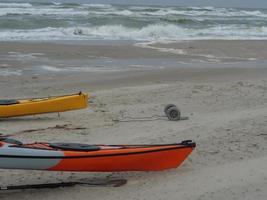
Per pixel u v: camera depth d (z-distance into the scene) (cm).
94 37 2828
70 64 1716
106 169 597
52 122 951
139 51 2161
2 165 552
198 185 603
